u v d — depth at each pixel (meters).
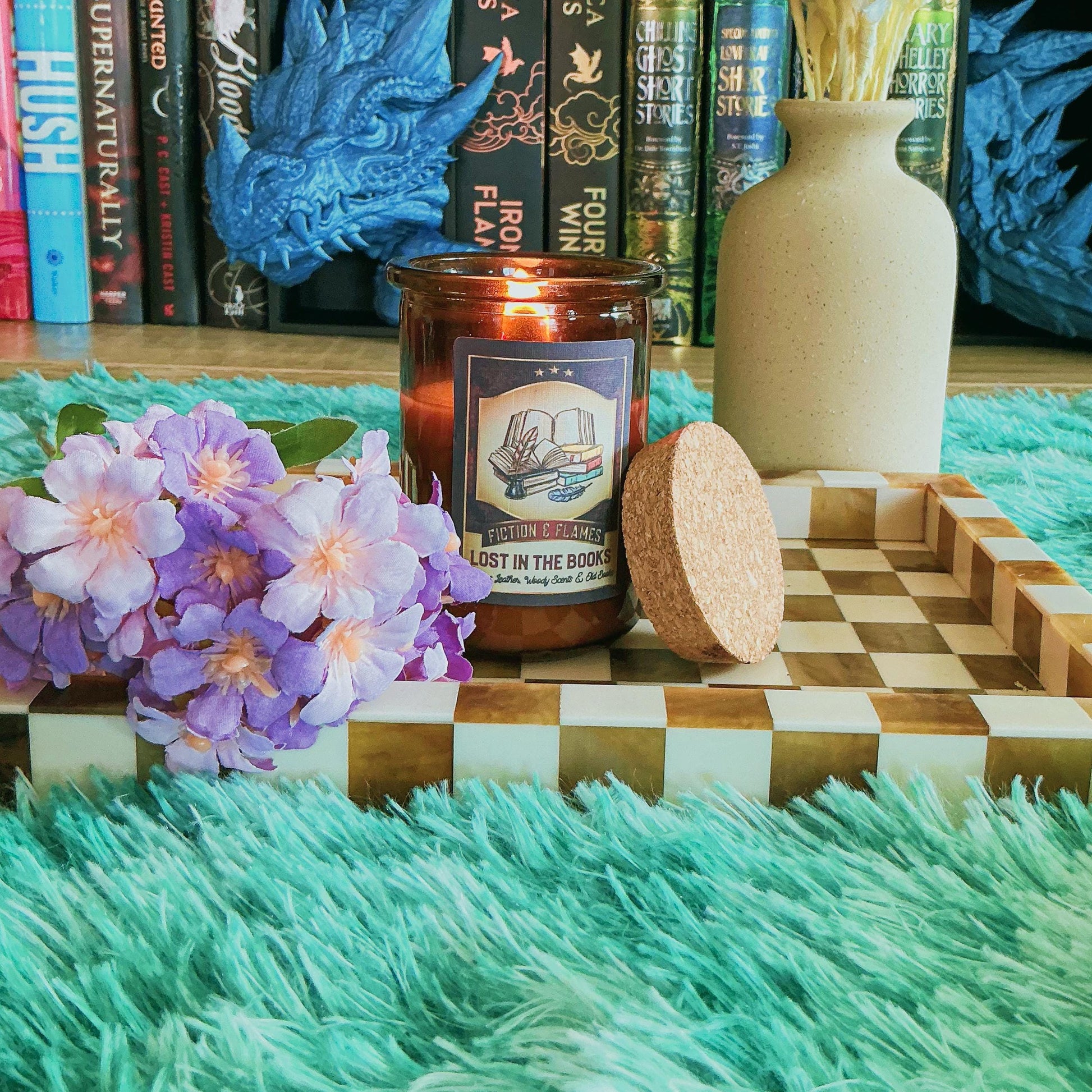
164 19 1.15
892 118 0.82
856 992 0.54
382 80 1.13
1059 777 0.61
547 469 0.67
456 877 0.58
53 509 0.59
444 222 1.17
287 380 1.06
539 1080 0.49
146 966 0.55
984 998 0.54
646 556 0.67
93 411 0.64
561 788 0.62
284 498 0.59
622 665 0.70
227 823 0.60
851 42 0.83
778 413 0.84
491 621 0.69
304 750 0.61
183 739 0.60
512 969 0.55
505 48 1.14
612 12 1.13
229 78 1.15
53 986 0.54
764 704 0.62
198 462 0.61
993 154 1.17
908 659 0.71
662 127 1.14
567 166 1.15
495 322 0.67
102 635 0.60
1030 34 1.16
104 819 0.60
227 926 0.57
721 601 0.68
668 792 0.62
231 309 1.18
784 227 0.82
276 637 0.59
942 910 0.58
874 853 0.59
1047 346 1.20
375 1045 0.52
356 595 0.59
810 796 0.62
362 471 0.63
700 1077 0.51
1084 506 0.93
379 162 1.15
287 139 1.14
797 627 0.73
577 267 0.73
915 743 0.61
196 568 0.60
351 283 1.21
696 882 0.58
